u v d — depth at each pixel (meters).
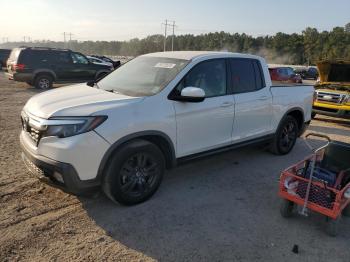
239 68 5.28
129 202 4.03
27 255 3.13
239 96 5.16
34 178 4.72
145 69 4.84
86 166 3.59
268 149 6.43
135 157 3.96
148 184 4.19
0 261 3.02
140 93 4.30
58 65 15.77
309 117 6.88
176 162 4.46
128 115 3.83
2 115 8.86
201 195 4.54
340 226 3.98
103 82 5.02
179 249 3.35
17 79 15.04
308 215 4.14
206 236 3.59
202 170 5.45
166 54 5.13
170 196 4.45
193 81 4.55
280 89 6.02
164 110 4.15
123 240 3.44
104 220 3.78
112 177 3.79
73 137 3.51
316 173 4.04
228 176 5.27
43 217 3.76
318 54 88.00
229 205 4.31
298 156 6.46
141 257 3.20
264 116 5.67
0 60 28.06
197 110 4.50
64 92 4.46
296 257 3.34
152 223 3.77
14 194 4.24
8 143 6.32
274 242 3.57
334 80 10.38
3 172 4.90
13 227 3.54
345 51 83.12
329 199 3.63
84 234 3.50
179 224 3.79
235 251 3.37
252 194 4.68
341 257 3.39
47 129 3.58
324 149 4.29
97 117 3.62
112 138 3.69
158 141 4.27
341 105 9.41
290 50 96.25
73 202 4.12
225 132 5.02
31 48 15.23
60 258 3.12
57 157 3.51
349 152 4.08
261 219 4.02
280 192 3.98
